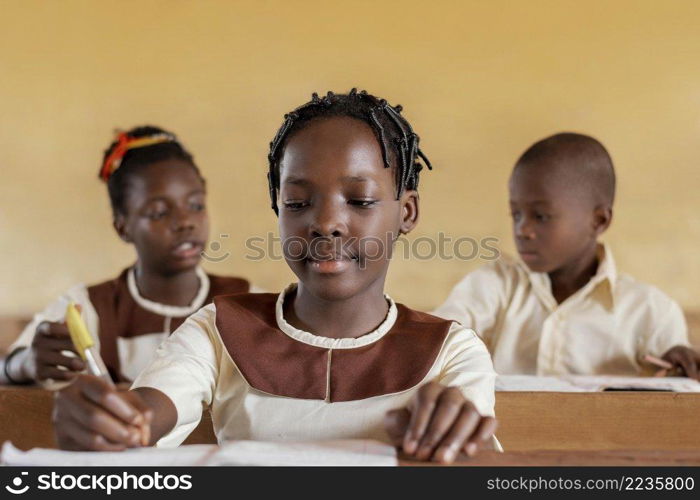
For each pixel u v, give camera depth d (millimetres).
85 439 855
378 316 1153
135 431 870
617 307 2312
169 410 1040
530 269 2377
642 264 4836
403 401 1077
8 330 4738
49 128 5016
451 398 878
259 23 4992
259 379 1102
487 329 2379
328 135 1075
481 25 4914
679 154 4852
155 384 1067
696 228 4824
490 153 4910
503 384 1707
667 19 4848
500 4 4898
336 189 1062
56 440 890
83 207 4996
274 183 1187
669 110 4859
